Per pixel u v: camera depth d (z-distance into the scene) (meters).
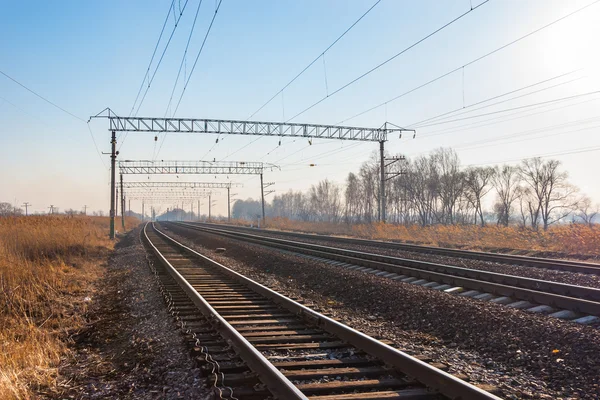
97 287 14.16
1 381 5.15
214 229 55.22
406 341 7.57
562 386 5.33
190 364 5.92
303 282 14.56
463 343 7.37
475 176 63.47
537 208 61.81
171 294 11.30
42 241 19.23
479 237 28.61
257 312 9.34
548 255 20.53
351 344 6.71
